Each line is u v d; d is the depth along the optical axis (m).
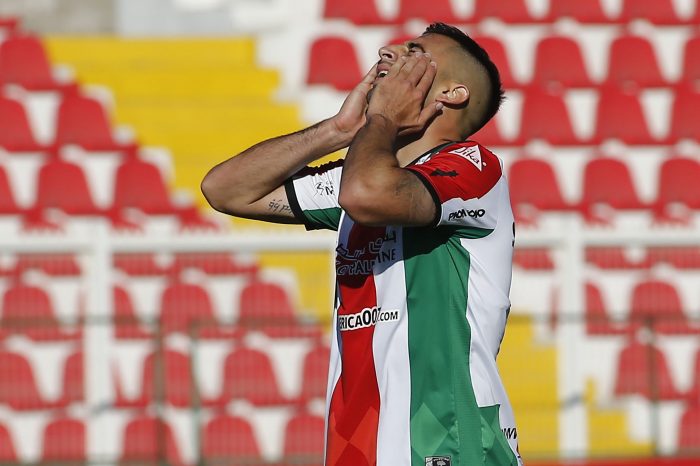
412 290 9.98
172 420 27.55
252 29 43.47
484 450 9.84
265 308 30.34
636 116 38.59
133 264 30.27
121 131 37.88
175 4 44.25
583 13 43.50
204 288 30.42
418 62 10.18
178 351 28.17
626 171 35.75
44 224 32.16
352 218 9.52
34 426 28.17
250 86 40.28
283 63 40.88
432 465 9.79
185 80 40.22
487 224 9.98
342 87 39.00
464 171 9.82
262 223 33.09
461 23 41.06
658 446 25.88
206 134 37.75
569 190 35.53
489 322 10.05
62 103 38.06
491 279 10.07
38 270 30.36
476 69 10.41
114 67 41.53
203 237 25.67
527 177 35.28
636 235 26.53
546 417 25.86
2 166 35.09
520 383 27.41
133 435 26.58
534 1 43.62
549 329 27.64
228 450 27.38
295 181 11.12
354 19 41.97
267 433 27.91
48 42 42.53
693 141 36.31
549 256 29.61
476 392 9.89
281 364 29.17
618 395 28.38
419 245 10.01
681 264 31.28
